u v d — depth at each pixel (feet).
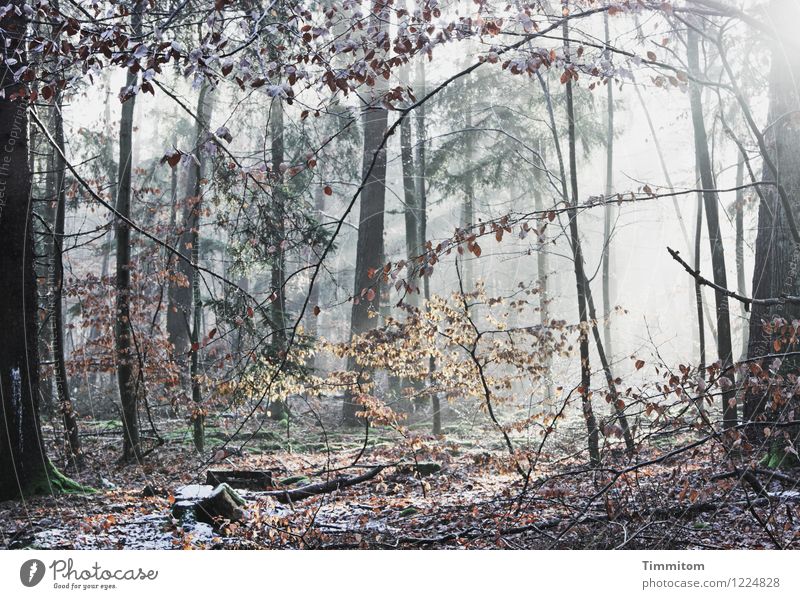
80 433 64.59
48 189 65.05
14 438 37.04
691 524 22.34
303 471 44.27
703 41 47.75
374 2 19.57
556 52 20.54
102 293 62.49
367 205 77.15
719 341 44.68
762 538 21.48
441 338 47.42
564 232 45.24
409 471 41.55
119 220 50.70
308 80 19.36
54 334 51.80
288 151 67.62
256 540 24.97
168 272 54.29
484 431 52.49
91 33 19.11
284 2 20.35
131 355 52.54
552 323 44.42
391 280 21.67
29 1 22.07
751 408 27.73
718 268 45.21
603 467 23.66
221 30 19.21
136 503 34.99
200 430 53.88
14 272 37.32
